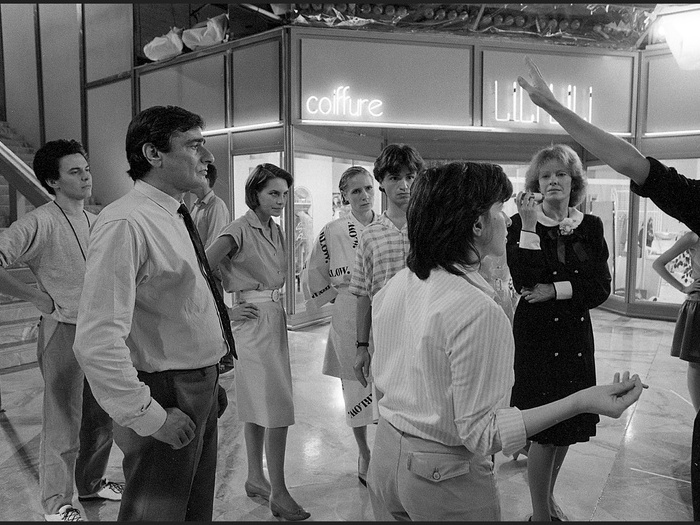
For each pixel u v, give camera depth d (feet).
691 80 23.57
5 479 9.97
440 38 23.39
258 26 23.45
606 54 24.47
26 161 30.30
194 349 5.47
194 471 5.58
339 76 22.76
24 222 8.38
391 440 4.44
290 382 8.80
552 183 7.84
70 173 8.61
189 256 5.40
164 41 26.21
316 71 22.57
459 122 23.84
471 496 4.21
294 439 11.82
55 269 8.48
